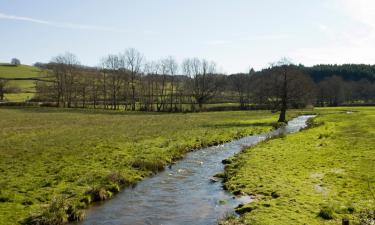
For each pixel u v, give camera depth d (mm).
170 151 40156
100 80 153500
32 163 32938
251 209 20891
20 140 48344
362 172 27922
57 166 31703
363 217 18484
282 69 83125
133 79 149375
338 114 100750
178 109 132250
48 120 81438
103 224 19438
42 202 22047
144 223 19625
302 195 22875
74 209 20500
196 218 20328
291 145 43062
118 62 148625
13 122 75500
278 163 32812
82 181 26438
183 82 155750
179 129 63375
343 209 19734
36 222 18703
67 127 66562
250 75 168250
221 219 19750
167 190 26172
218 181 28812
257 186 25672
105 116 97562
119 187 26688
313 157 34938
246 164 32875
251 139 54438
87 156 36500
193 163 36219
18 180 26547
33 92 178250
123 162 33562
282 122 79000
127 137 51906
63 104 140875
